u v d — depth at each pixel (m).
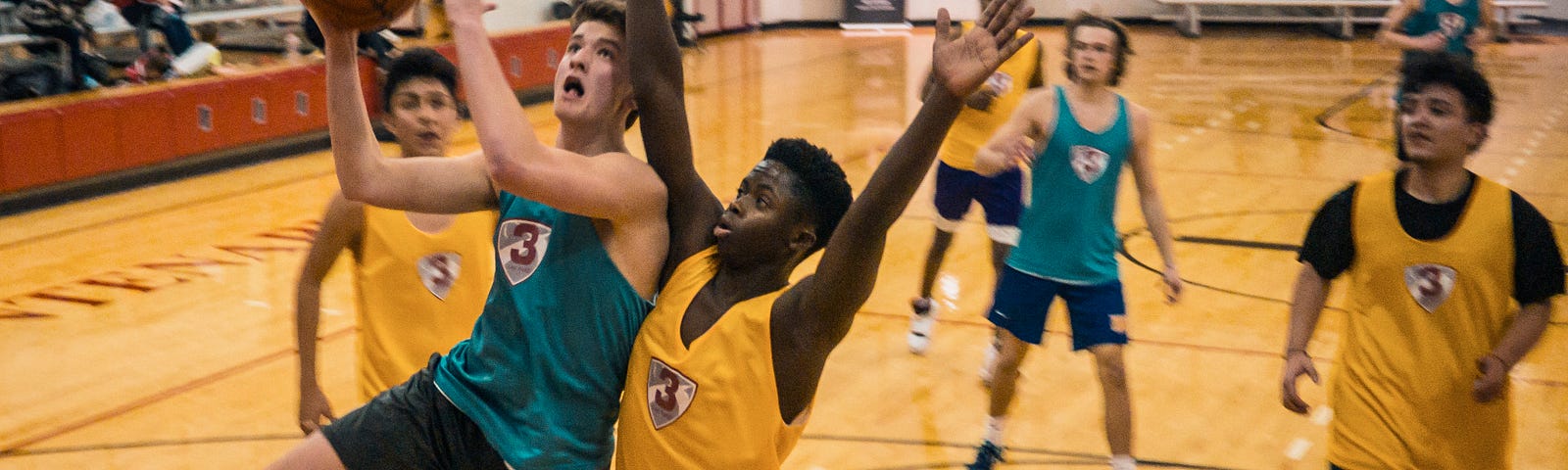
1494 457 2.97
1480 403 2.90
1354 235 2.99
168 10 10.91
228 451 4.60
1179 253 7.38
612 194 2.19
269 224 8.38
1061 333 5.97
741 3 21.61
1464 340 2.87
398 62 3.28
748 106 13.25
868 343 5.84
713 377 2.23
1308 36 20.34
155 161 9.68
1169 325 6.04
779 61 17.61
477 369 2.38
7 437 4.73
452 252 3.19
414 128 3.26
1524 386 5.23
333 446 2.40
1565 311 6.27
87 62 9.87
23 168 8.70
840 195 2.32
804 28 22.80
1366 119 12.27
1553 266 2.83
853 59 17.86
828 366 5.52
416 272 3.18
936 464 4.46
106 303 6.56
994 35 1.97
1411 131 2.82
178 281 6.98
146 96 9.56
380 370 3.21
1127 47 4.29
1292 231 7.87
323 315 6.27
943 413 4.96
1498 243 2.83
